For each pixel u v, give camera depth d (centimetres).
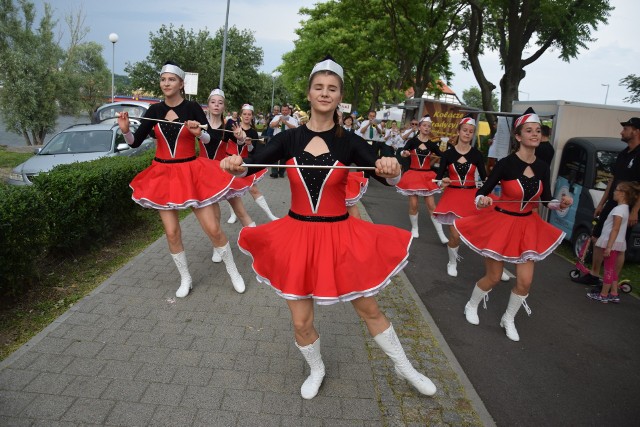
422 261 668
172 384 317
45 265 514
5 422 271
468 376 372
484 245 434
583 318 506
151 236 669
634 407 343
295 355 366
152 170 457
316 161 283
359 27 2444
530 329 468
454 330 454
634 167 565
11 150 1606
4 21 1841
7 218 395
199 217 459
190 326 401
